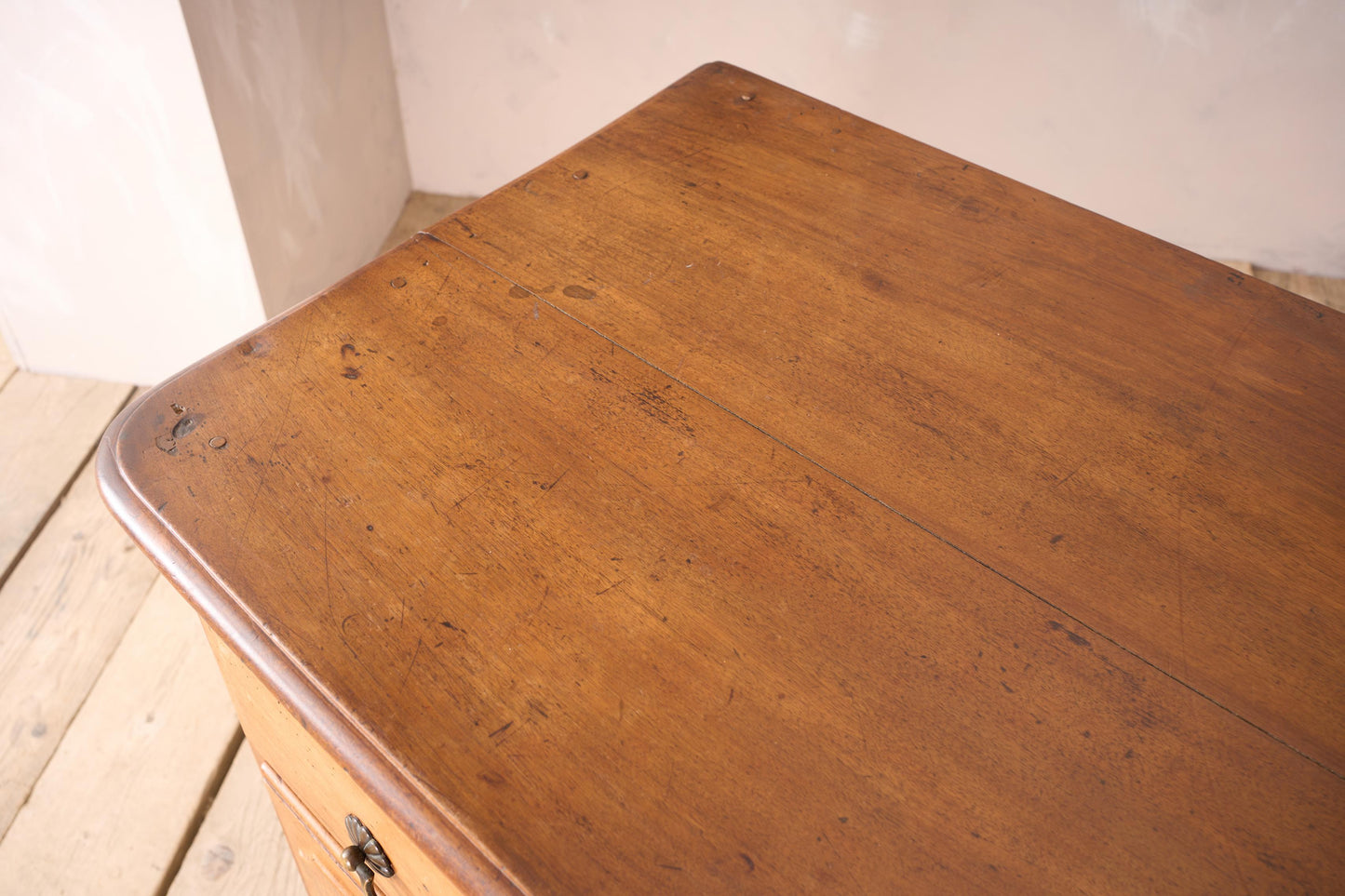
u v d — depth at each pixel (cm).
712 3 203
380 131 222
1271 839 53
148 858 129
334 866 88
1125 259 93
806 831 53
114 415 187
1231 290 90
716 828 52
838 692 59
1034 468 73
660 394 77
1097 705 59
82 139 154
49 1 138
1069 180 218
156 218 164
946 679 60
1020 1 191
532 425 74
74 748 139
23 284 177
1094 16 191
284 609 61
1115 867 52
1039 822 54
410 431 73
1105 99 203
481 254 89
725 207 96
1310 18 184
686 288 86
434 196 249
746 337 82
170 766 138
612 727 56
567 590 63
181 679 148
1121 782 55
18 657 150
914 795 54
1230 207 215
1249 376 82
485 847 51
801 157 103
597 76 220
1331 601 65
